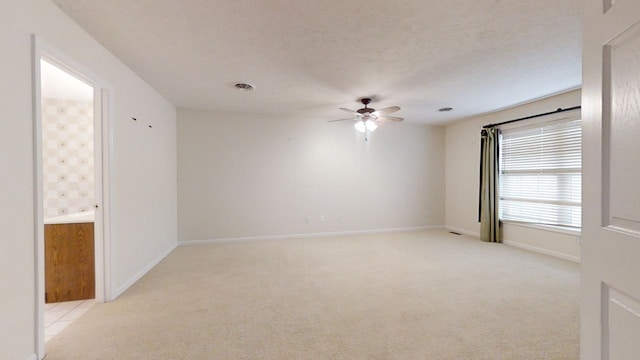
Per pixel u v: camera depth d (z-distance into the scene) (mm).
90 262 2711
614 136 729
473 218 5582
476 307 2514
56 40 1978
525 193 4570
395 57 2805
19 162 1666
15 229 1640
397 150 6000
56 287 2654
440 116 5398
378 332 2115
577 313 2404
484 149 5141
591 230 819
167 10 2035
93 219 2750
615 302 732
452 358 1815
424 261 3873
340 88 3721
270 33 2355
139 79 3299
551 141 4172
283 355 1852
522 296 2742
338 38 2434
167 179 4285
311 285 3033
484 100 4285
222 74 3244
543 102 4234
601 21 775
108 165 2629
